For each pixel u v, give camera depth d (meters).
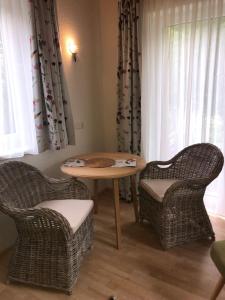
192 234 2.39
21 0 2.19
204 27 2.53
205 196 2.90
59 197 2.33
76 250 1.91
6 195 1.90
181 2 2.59
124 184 3.28
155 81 2.91
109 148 3.59
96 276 2.02
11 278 1.95
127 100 3.05
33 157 2.54
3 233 2.33
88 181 3.35
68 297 1.83
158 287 1.90
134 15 2.80
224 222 2.74
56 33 2.48
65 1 2.73
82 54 3.04
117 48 3.16
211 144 2.45
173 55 2.75
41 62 2.35
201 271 2.05
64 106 2.66
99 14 3.22
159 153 3.07
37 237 1.85
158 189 2.38
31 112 2.39
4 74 2.10
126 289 1.89
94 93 3.31
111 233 2.61
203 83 2.65
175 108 2.85
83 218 1.99
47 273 1.86
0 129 2.15
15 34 2.16
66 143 2.70
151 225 2.70
